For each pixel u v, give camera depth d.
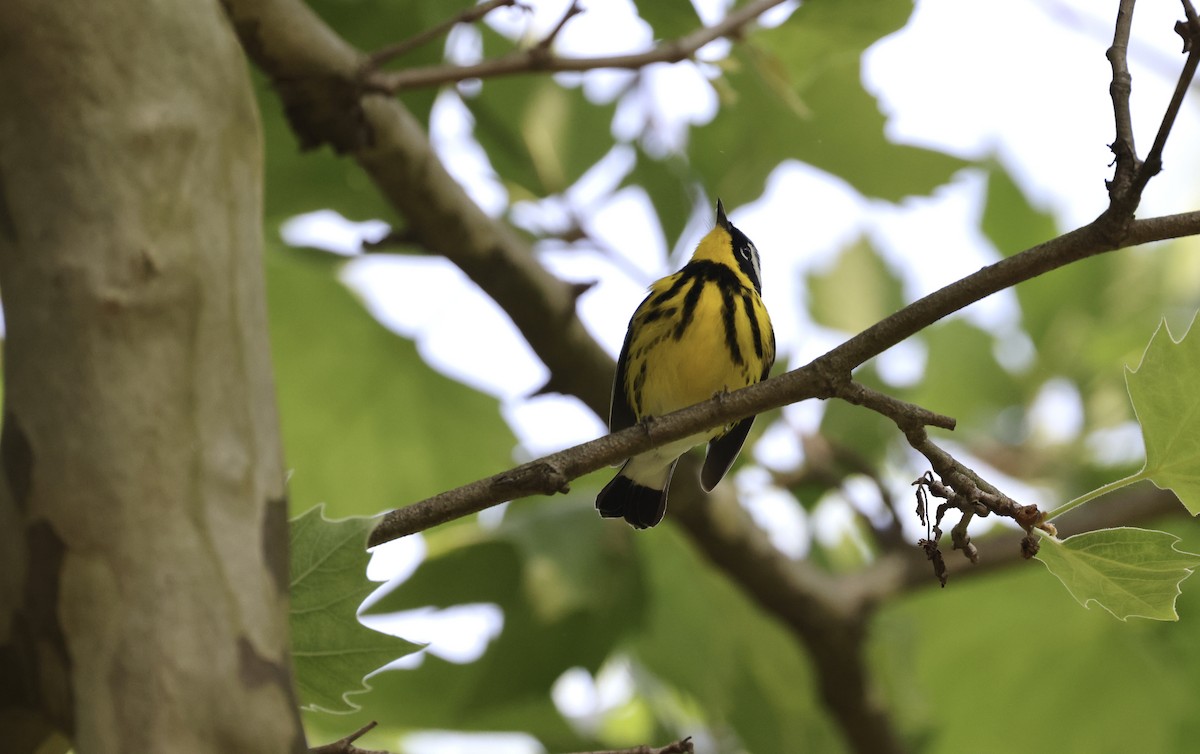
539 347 10.55
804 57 9.97
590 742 12.84
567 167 11.10
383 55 8.64
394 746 13.66
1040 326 14.58
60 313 3.30
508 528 11.24
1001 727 15.12
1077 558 5.33
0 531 3.24
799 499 13.89
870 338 5.82
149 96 3.48
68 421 3.23
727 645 13.62
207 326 3.42
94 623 3.12
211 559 3.23
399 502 12.40
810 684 13.77
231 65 3.67
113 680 3.09
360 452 12.25
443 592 11.47
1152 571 5.23
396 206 9.73
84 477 3.20
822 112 11.18
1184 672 14.56
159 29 3.53
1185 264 14.66
